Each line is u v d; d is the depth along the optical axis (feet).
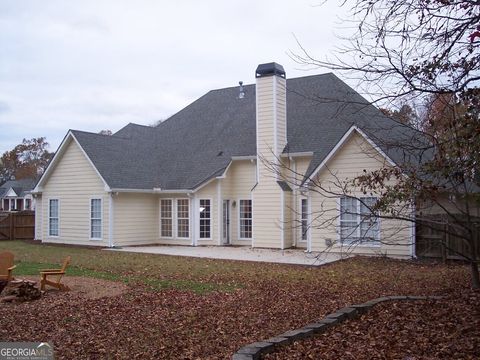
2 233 98.37
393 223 58.08
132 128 104.12
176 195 83.10
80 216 82.89
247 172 80.79
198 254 66.85
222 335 25.91
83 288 40.65
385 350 21.89
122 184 78.95
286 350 21.99
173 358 22.17
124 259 61.93
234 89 98.73
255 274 48.37
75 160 83.61
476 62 22.30
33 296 35.78
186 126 96.78
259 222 74.54
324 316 29.37
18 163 282.77
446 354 21.04
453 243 55.21
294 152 73.00
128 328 27.58
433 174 24.30
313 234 65.92
